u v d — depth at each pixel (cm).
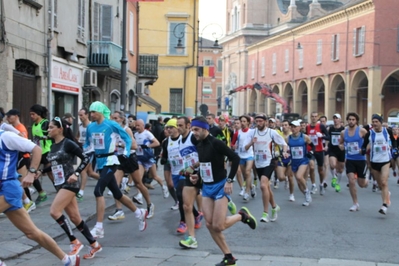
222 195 699
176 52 3884
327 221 1049
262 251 805
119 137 900
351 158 1181
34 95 1617
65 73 1827
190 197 825
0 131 601
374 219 1073
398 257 773
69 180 726
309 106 5672
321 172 1488
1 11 1354
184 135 845
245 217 727
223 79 8675
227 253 696
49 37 1669
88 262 734
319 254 788
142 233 940
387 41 4506
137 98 2977
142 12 3847
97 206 866
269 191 1041
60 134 747
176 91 3912
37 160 612
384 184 1127
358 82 4850
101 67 2095
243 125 1359
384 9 4478
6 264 722
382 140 1131
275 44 6575
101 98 2277
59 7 1764
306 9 7362
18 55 1463
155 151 1602
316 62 5494
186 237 839
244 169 1354
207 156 701
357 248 826
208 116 1402
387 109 4944
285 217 1094
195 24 3872
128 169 1026
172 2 3853
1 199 591
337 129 1537
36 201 1164
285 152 1070
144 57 2989
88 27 2123
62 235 908
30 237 624
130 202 901
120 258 755
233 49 8156
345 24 4938
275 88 6656
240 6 8044
